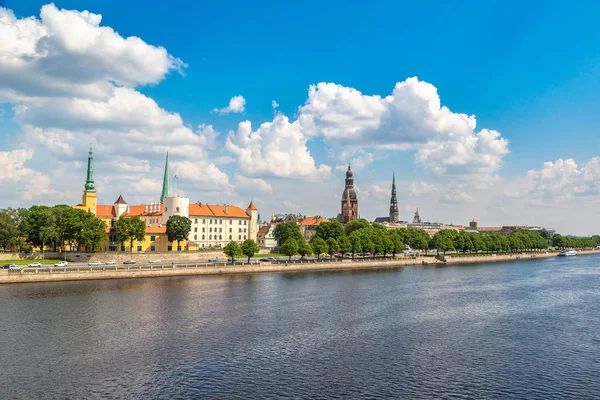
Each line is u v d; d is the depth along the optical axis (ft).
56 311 326.44
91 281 476.13
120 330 279.69
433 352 248.11
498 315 343.05
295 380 205.57
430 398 189.47
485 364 230.07
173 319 309.83
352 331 289.12
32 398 184.03
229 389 194.80
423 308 366.43
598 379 211.61
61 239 625.41
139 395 188.03
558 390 199.21
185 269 556.92
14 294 389.39
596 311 361.10
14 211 602.03
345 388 197.77
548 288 494.59
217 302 372.17
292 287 467.52
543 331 294.87
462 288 486.38
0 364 220.02
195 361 227.40
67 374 208.54
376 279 555.28
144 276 523.29
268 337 270.87
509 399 189.78
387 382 205.05
